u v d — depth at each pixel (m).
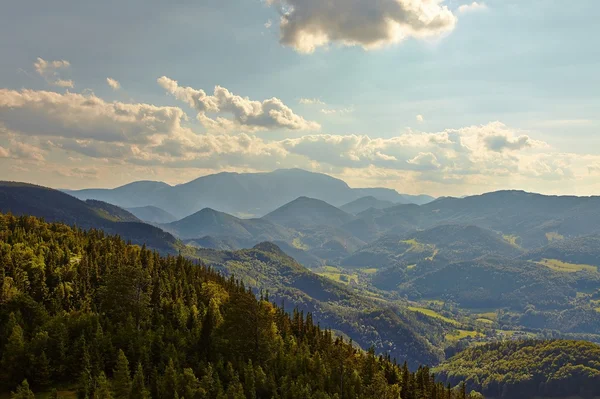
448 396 168.25
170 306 161.88
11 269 160.12
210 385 117.81
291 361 143.25
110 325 137.88
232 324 145.50
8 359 116.00
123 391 107.00
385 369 171.50
